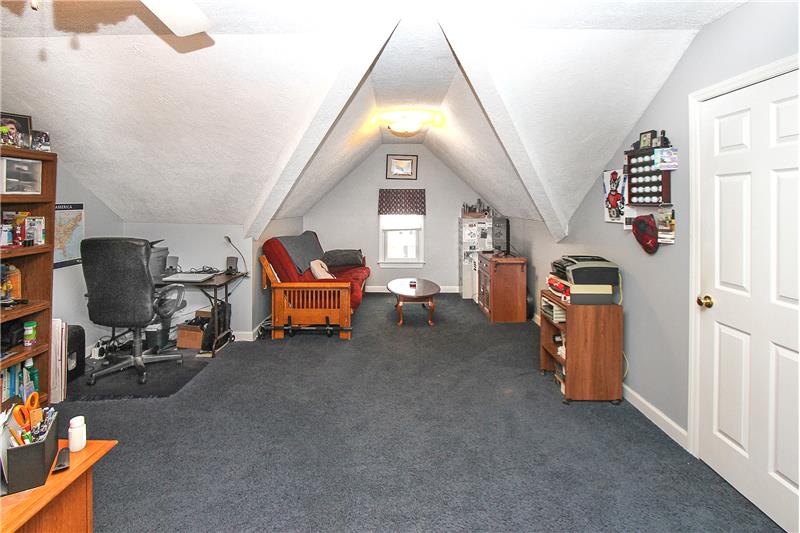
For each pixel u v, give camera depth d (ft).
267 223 13.87
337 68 9.09
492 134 12.89
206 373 11.61
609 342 9.91
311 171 14.64
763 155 6.14
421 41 9.22
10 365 8.65
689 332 7.81
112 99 9.75
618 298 10.34
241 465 7.40
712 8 6.69
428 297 16.70
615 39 8.01
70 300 12.01
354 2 7.34
